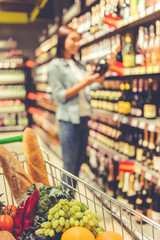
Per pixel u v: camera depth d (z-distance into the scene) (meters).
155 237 2.04
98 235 1.16
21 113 7.69
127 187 2.60
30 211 1.19
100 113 3.11
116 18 2.55
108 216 2.37
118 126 2.95
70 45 2.45
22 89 7.68
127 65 2.43
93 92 3.46
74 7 3.74
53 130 5.35
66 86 2.54
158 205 2.34
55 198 1.25
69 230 1.10
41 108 7.27
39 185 1.44
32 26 8.05
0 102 7.50
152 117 2.22
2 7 6.98
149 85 2.52
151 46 2.31
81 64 2.72
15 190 1.35
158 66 1.99
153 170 2.14
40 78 7.35
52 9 6.43
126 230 2.12
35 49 8.15
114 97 2.90
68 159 2.59
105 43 2.96
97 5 3.01
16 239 1.19
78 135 2.58
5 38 7.96
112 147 2.95
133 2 2.29
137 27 2.42
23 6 6.88
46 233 1.11
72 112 2.49
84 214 1.19
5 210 1.36
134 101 2.55
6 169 1.36
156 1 2.08
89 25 3.30
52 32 5.82
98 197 2.83
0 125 7.43
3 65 7.57
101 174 3.23
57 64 2.49
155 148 2.35
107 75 2.89
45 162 1.62
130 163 2.52
